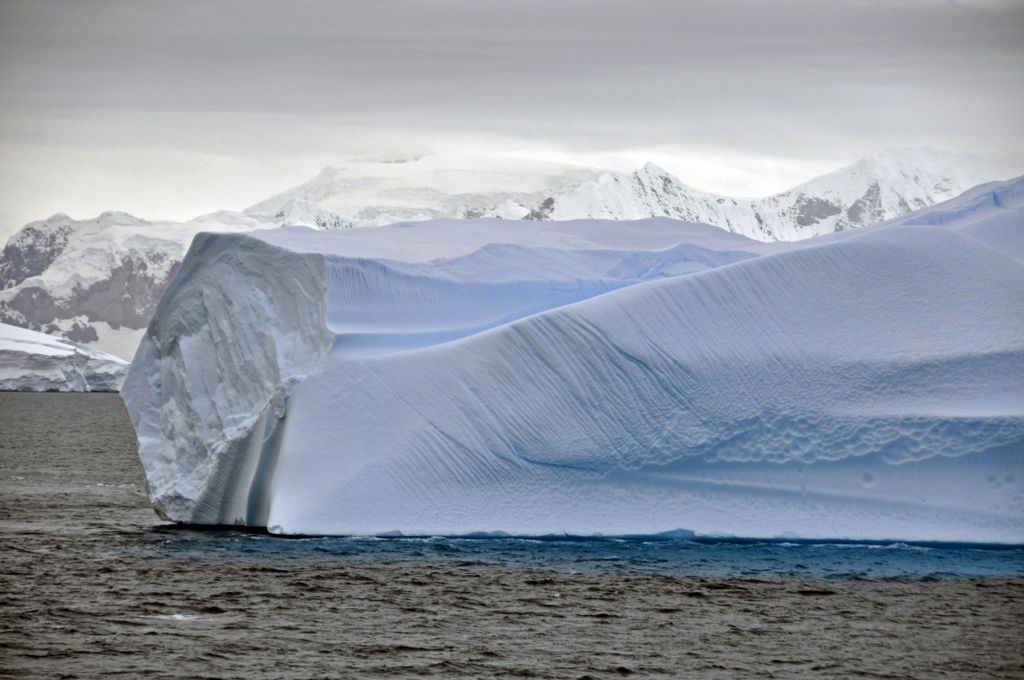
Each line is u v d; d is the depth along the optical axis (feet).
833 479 352.90
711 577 308.40
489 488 354.95
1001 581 307.78
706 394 358.43
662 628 262.26
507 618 268.21
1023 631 264.11
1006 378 359.87
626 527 351.67
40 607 274.77
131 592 288.92
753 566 321.52
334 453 357.41
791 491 353.31
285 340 376.07
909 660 243.40
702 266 465.88
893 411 353.31
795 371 361.10
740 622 268.21
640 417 357.82
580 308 366.63
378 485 353.72
